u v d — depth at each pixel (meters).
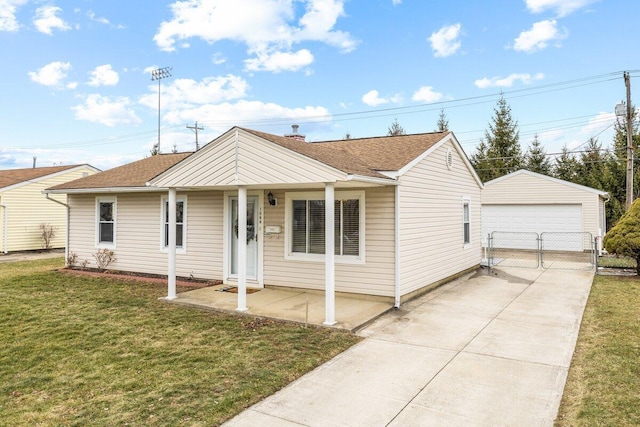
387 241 8.89
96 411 4.18
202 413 4.12
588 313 8.05
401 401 4.43
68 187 13.52
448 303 9.09
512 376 5.06
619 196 27.38
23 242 20.83
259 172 7.93
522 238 21.06
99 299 9.35
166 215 12.24
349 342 6.38
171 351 5.95
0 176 22.81
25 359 5.69
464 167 13.18
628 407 4.11
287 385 4.84
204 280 11.49
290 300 9.07
